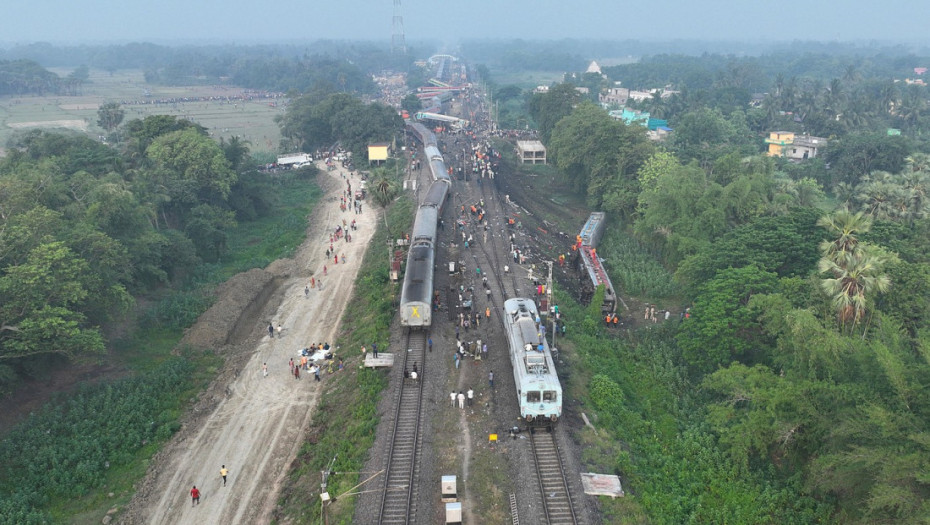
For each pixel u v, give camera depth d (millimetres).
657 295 75312
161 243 74312
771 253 61812
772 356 49844
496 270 75312
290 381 55000
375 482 38750
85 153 90688
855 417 35594
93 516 39375
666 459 42031
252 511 39594
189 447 46156
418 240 73500
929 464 29875
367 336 59594
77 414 47875
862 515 34562
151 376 54531
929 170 90562
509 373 51375
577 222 105875
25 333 44594
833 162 139750
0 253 48531
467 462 40469
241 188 108312
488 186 120562
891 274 50594
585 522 35250
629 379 54656
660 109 195250
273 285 79312
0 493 40094
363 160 147375
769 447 43094
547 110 156375
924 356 36531
